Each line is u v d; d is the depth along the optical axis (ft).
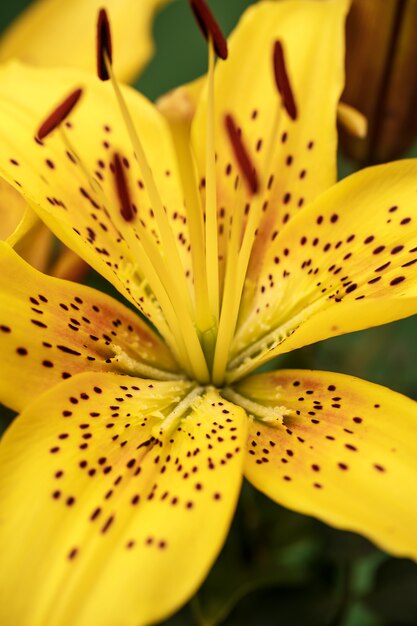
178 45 1.69
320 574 1.27
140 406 1.13
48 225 1.12
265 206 1.23
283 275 1.22
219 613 1.18
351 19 1.29
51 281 1.14
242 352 1.21
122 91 1.27
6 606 0.99
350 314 1.07
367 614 1.39
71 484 1.05
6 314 1.11
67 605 0.98
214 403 1.15
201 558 1.00
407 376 1.41
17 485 1.04
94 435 1.08
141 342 1.19
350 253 1.19
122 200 1.11
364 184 1.20
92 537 1.02
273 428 1.13
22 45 1.45
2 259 1.11
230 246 1.15
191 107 1.11
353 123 1.24
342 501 1.03
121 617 0.98
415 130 1.33
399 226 1.18
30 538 1.02
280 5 1.27
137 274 1.22
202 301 1.18
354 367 1.36
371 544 1.23
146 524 1.03
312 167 1.23
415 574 1.25
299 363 1.27
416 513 1.03
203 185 1.23
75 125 1.26
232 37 1.26
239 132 1.09
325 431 1.10
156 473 1.07
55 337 1.13
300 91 1.24
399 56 1.29
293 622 1.25
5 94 1.25
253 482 1.06
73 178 1.22
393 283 1.16
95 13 1.44
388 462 1.06
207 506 1.03
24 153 1.21
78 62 1.44
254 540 1.26
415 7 1.26
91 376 1.10
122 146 1.25
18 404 1.10
